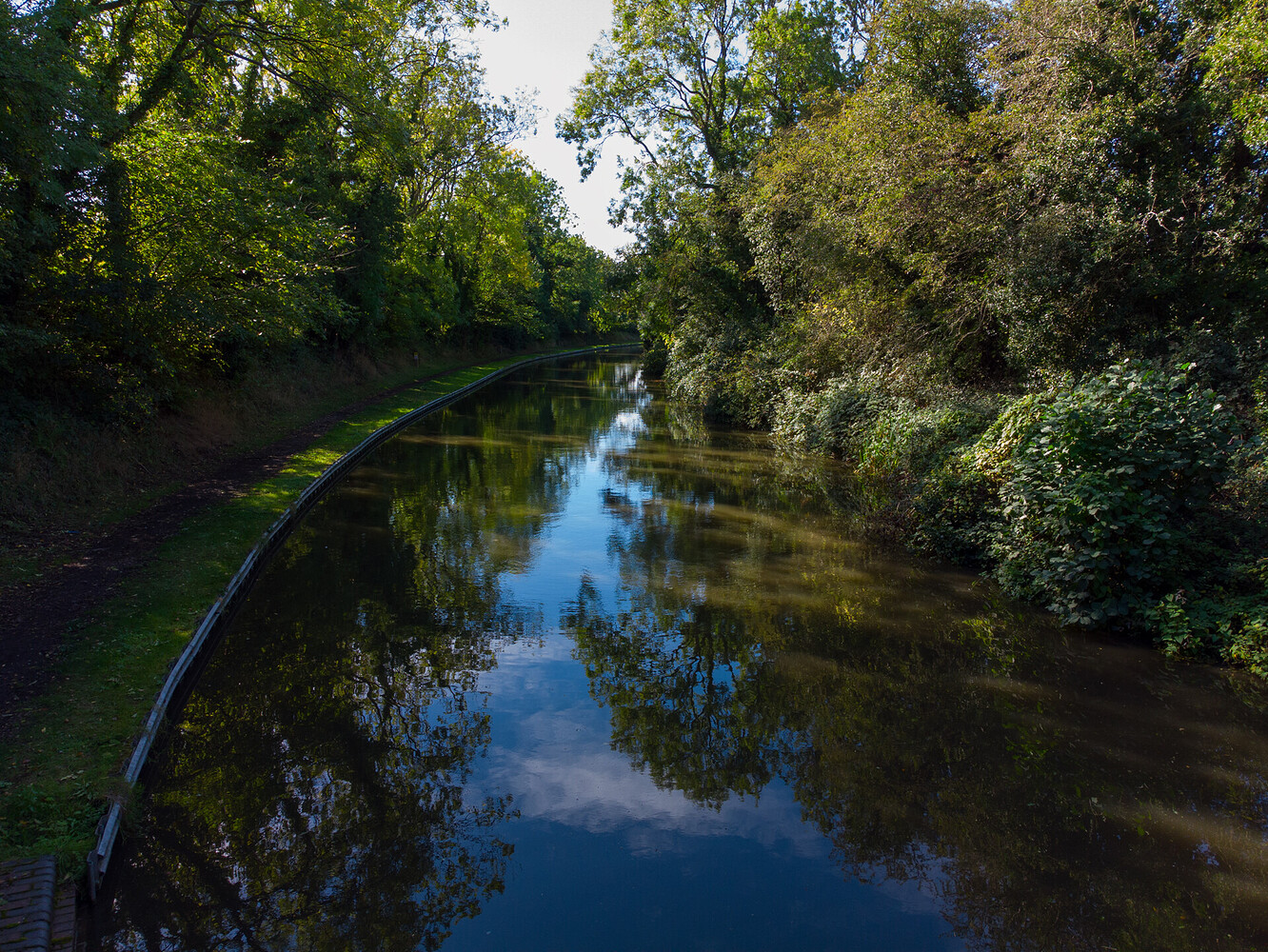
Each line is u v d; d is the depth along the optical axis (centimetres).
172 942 420
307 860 490
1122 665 733
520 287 4959
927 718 659
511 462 1856
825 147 1803
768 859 493
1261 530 793
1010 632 820
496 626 866
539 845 506
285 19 1559
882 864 488
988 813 536
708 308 2859
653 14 2627
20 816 449
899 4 1588
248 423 1794
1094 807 538
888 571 1034
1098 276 1235
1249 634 708
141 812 510
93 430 1149
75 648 660
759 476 1698
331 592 954
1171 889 461
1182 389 1070
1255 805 538
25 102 819
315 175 1847
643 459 1908
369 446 1973
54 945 374
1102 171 1226
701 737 644
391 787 567
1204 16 1226
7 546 866
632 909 446
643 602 934
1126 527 806
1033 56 1327
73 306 1131
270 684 717
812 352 1959
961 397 1368
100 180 1095
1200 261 1201
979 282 1448
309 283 1664
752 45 2670
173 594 806
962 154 1443
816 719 666
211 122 1510
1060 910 445
